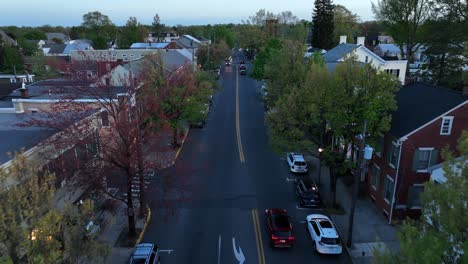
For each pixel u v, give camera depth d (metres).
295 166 31.84
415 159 22.67
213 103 60.41
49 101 30.17
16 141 19.50
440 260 8.55
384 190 24.78
